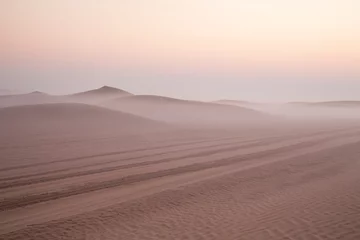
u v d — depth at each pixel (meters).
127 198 11.26
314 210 9.59
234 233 8.01
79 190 12.50
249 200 10.79
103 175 15.12
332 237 7.66
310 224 8.48
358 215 9.09
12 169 16.19
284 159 18.94
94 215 9.51
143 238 7.87
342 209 9.63
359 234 7.82
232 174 14.87
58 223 8.90
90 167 17.00
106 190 12.52
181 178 14.41
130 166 17.38
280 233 7.94
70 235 8.10
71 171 15.96
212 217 9.21
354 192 11.48
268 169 15.98
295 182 13.23
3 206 10.59
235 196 11.31
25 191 12.34
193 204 10.48
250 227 8.38
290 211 9.55
